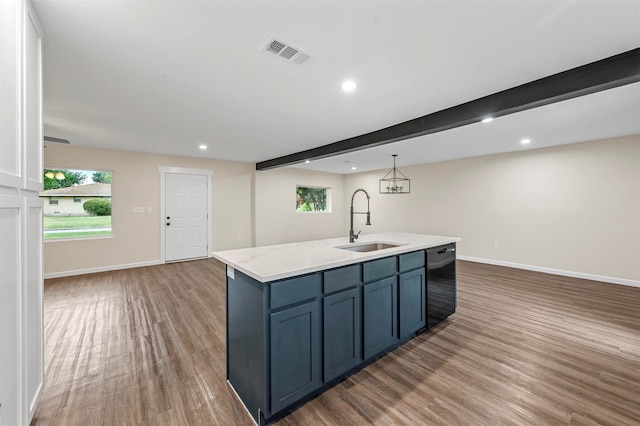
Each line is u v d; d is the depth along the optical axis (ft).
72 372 6.64
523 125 11.34
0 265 3.60
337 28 5.29
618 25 5.14
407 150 16.49
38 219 5.03
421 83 7.57
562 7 4.69
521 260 16.72
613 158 13.55
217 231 20.42
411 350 7.66
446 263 9.68
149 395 5.89
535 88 7.40
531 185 16.25
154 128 11.78
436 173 20.93
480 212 18.52
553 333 8.58
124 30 5.32
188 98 8.58
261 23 5.14
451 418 5.21
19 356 4.13
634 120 10.64
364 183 26.96
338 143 14.20
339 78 7.28
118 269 16.49
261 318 5.00
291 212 24.64
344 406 5.57
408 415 5.30
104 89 7.92
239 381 5.84
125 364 7.00
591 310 10.37
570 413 5.30
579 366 6.83
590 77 6.53
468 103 8.83
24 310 4.32
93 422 5.14
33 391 4.70
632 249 13.17
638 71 5.94
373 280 6.96
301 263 5.90
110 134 12.76
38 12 4.78
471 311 10.34
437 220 20.94
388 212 24.71
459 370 6.73
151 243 17.63
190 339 8.30
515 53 6.11
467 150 16.49
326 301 5.90
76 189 15.62
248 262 5.98
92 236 15.96
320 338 5.83
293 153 17.57
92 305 10.94
